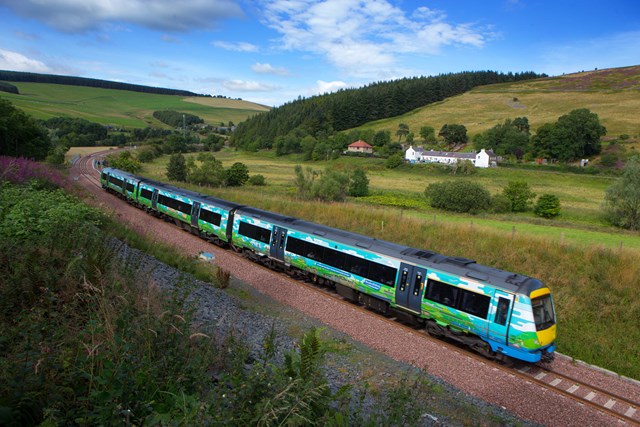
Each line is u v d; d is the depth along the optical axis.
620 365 13.77
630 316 16.38
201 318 11.08
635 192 39.12
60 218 13.07
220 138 171.88
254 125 175.38
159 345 6.02
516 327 12.24
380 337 13.84
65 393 4.87
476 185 46.84
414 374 11.34
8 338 5.61
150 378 5.11
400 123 162.75
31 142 54.28
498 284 12.83
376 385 10.24
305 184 45.31
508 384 11.52
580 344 14.97
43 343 5.57
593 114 107.44
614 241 31.80
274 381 5.31
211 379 5.78
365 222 30.09
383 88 186.75
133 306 7.08
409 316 15.19
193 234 27.05
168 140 130.38
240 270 20.02
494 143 120.56
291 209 34.41
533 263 21.08
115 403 4.41
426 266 14.60
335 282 17.62
